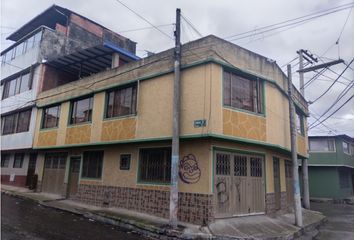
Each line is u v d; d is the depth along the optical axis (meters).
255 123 11.97
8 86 24.52
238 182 11.66
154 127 12.21
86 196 15.61
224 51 11.38
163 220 11.13
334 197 26.56
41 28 21.45
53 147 18.12
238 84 11.95
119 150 14.38
